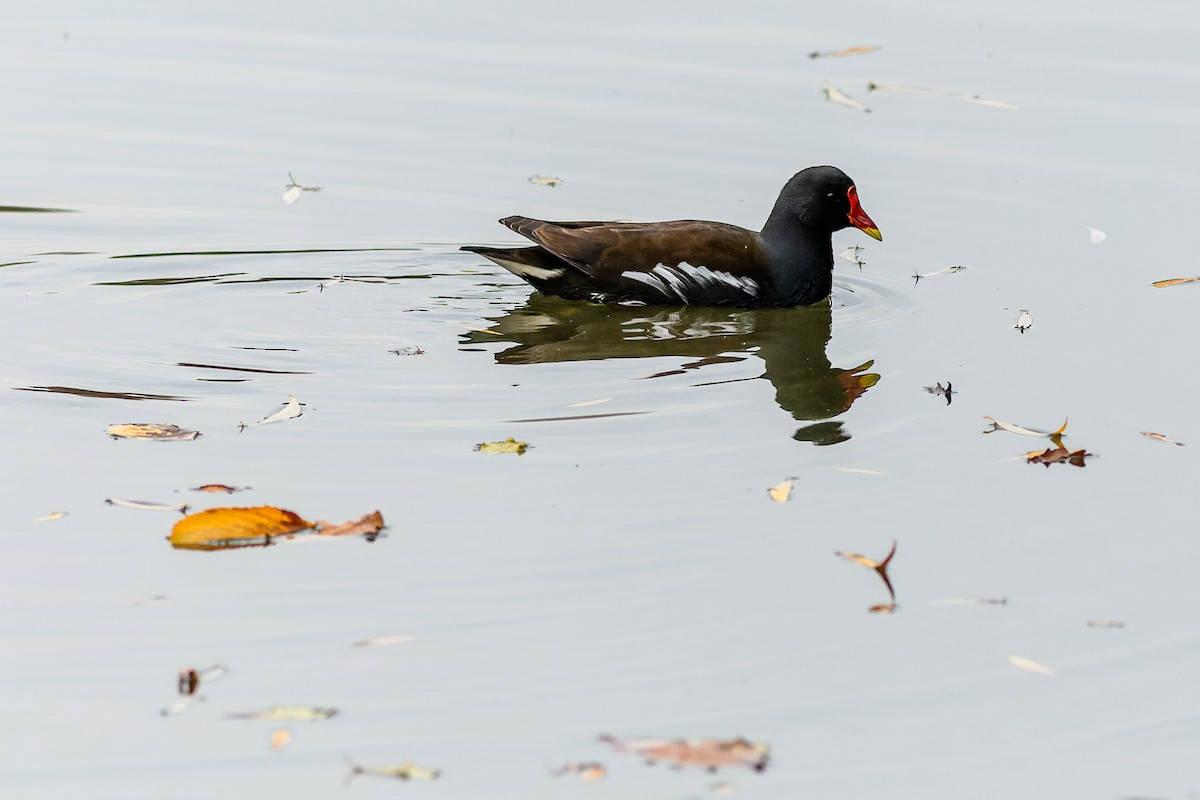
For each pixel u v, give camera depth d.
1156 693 8.45
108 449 11.06
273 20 23.50
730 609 9.15
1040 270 15.77
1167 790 7.60
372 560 9.53
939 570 9.74
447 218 17.22
